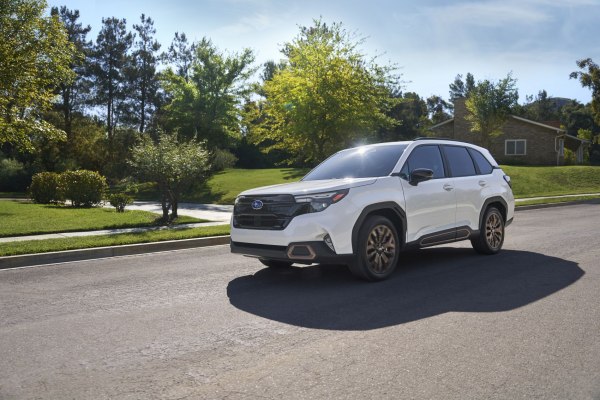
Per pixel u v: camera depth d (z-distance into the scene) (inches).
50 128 812.0
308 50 788.6
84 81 2174.0
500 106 1534.2
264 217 244.8
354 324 182.9
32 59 762.2
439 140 306.8
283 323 185.8
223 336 171.9
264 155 2023.9
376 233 251.3
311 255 232.1
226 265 313.7
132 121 2192.4
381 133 2043.6
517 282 245.6
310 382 132.3
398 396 123.2
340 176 277.7
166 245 398.6
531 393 124.3
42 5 789.2
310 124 765.3
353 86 776.9
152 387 131.2
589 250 335.0
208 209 801.6
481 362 144.2
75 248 366.9
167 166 569.9
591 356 147.6
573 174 1268.5
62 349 161.3
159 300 225.3
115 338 171.6
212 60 1374.3
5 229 478.3
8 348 163.0
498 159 1689.2
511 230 461.4
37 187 897.5
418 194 270.7
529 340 161.9
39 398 125.7
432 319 187.0
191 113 1330.0
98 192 816.9
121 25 2266.2
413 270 281.0
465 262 301.7
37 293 245.3
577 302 207.0
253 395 125.1
